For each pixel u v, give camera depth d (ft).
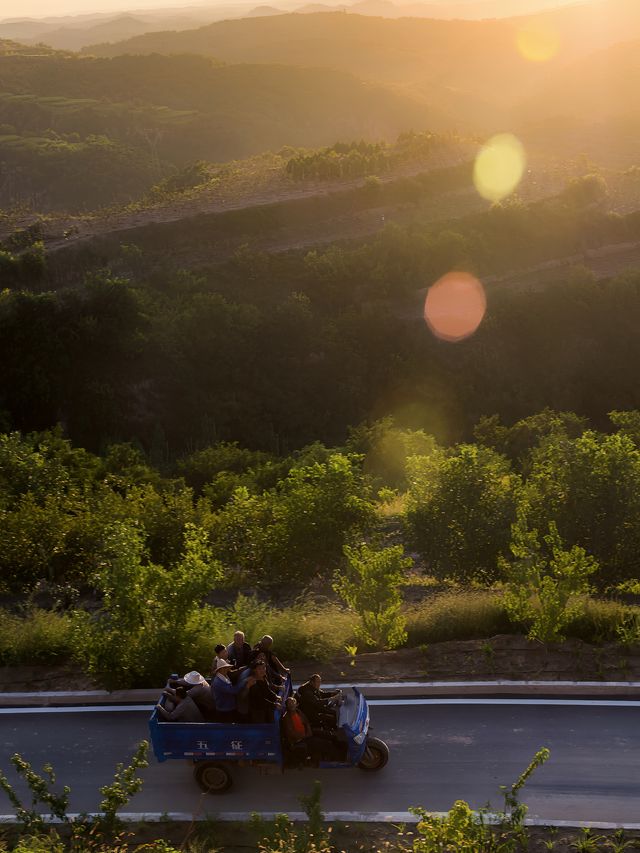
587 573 44.11
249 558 68.64
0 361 205.36
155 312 235.40
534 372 277.64
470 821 25.89
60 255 265.13
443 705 39.88
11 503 73.97
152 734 33.94
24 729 39.24
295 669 43.16
